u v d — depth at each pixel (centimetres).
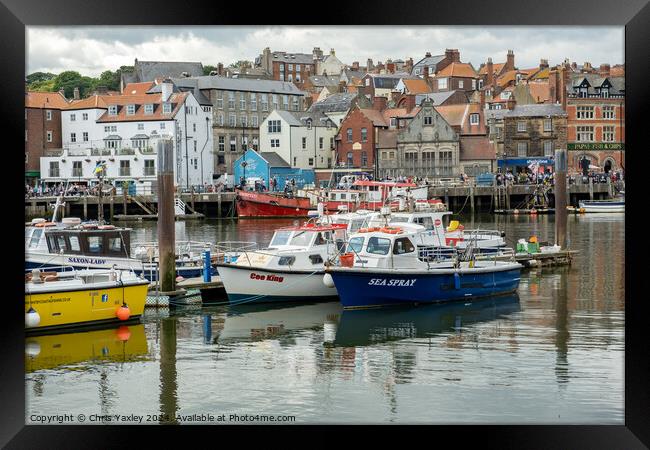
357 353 2172
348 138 9306
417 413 1734
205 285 2817
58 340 2294
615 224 6209
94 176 8131
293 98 10094
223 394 1859
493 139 9150
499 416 1714
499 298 2912
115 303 2447
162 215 2753
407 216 3428
